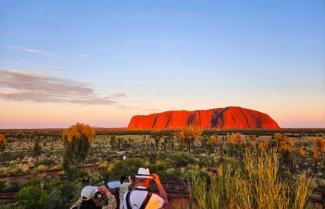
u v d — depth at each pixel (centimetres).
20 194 1184
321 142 3619
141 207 375
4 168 2977
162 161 2769
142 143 8762
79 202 464
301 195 380
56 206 1171
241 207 396
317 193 1490
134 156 4272
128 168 2223
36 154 4716
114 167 2239
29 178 2250
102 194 461
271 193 386
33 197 1169
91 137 2420
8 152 5656
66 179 2145
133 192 388
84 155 2383
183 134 5928
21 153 5475
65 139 2388
